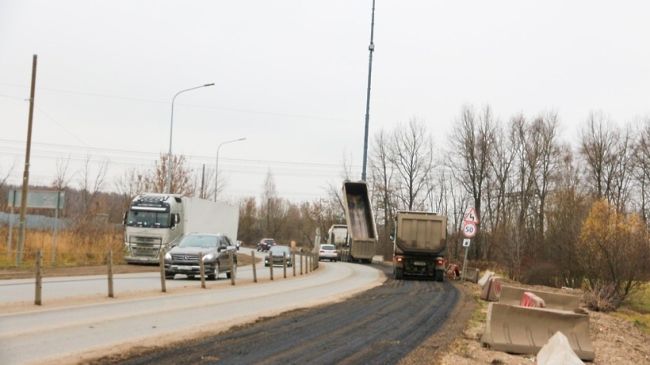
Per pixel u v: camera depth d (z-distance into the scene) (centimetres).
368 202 6019
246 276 3228
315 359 1040
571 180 6250
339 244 6838
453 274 3900
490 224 6569
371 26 6197
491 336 1286
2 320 1281
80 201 5744
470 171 6962
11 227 3347
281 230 12631
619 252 3198
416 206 8075
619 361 1348
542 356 1087
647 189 6406
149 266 3644
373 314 1745
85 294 1889
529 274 4006
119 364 917
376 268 5147
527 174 6681
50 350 994
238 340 1189
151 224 3650
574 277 3653
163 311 1570
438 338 1368
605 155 6556
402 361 1079
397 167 8112
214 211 4409
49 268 3070
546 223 4484
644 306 3353
